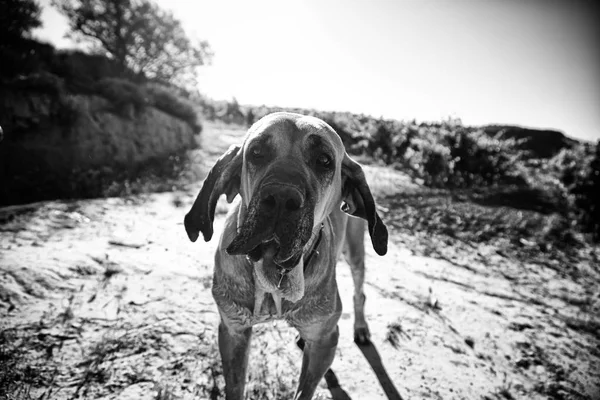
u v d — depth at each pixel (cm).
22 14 339
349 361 96
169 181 275
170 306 108
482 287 171
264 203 45
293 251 45
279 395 80
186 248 152
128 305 106
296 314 62
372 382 90
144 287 116
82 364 83
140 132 333
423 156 453
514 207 371
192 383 80
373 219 63
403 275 163
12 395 73
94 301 106
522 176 494
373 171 410
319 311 62
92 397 75
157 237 160
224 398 78
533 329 137
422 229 252
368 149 508
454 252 217
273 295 58
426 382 94
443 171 441
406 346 107
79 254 132
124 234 159
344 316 118
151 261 135
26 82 262
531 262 228
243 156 56
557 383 108
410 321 121
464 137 493
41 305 100
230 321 63
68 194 221
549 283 197
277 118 53
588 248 284
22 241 138
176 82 589
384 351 103
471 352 113
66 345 88
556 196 402
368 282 148
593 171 350
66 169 254
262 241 45
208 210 59
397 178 409
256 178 50
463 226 271
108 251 139
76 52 436
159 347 90
